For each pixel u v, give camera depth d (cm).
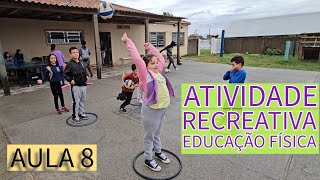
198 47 1861
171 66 1170
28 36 896
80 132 373
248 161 287
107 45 1198
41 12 734
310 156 297
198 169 270
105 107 507
